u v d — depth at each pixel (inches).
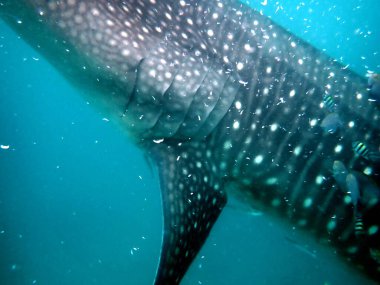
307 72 83.9
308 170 80.7
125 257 405.4
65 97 709.9
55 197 508.7
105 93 73.0
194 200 72.4
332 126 76.2
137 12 72.0
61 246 410.9
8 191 484.4
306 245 90.0
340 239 82.8
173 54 71.8
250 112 78.2
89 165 593.3
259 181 82.1
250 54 80.7
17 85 745.0
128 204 519.2
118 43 68.4
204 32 78.6
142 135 76.3
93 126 690.8
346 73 86.9
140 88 70.4
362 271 87.0
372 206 73.6
